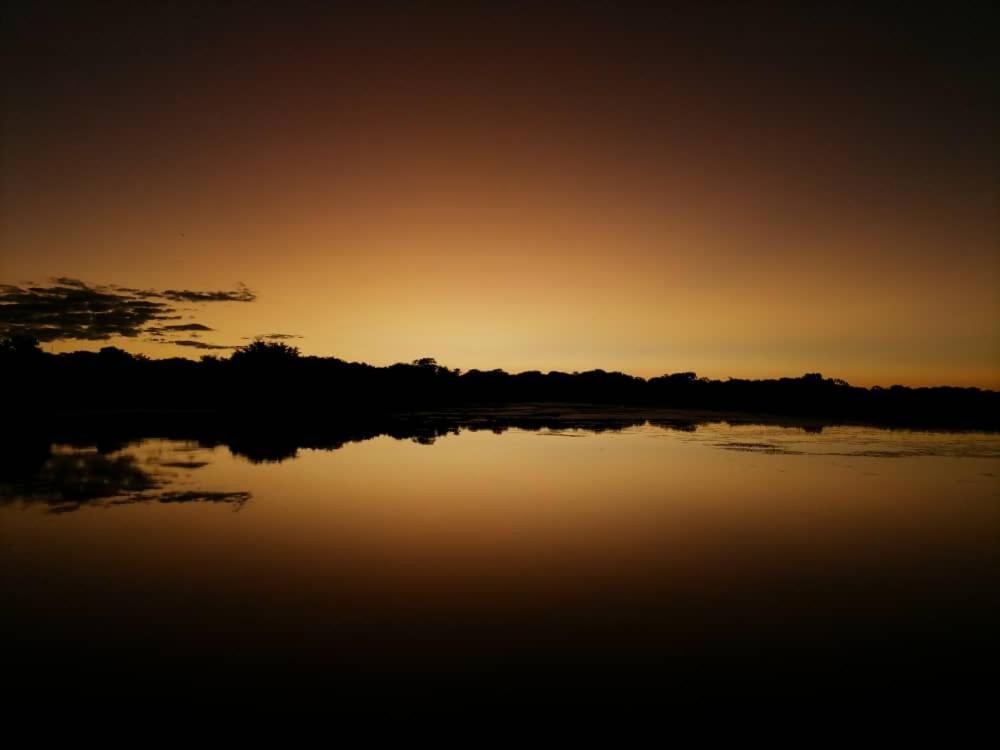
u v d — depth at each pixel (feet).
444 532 42.39
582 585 32.50
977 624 28.07
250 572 33.96
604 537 41.60
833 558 37.68
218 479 61.31
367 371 265.75
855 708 21.03
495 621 27.86
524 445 93.66
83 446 85.40
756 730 19.72
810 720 20.30
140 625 27.09
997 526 45.75
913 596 31.50
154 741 18.85
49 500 50.83
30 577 32.96
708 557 37.65
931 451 89.25
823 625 27.84
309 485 58.65
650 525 44.96
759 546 40.09
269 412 161.79
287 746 18.66
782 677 23.11
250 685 22.17
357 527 43.29
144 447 85.30
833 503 53.06
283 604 29.53
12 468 65.82
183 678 22.61
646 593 31.50
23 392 170.30
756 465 74.23
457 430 119.14
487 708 20.83
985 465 75.72
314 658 24.20
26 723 19.79
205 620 27.66
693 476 65.92
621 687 22.26
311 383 230.07
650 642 25.93
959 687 22.47
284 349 230.07
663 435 111.55
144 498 51.88
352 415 159.63
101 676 22.71
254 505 49.88
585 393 275.59
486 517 46.73
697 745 18.94
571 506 50.67
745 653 25.02
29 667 23.34
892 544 40.81
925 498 55.52
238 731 19.42
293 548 38.40
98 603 29.48
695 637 26.48
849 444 97.81
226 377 216.13
